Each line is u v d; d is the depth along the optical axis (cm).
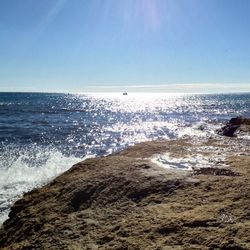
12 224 1129
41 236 930
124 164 1401
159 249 728
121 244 785
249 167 1308
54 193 1241
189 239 750
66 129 4772
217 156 1641
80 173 1396
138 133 4462
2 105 10594
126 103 15788
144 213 930
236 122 3653
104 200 1077
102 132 4569
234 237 728
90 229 900
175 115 7675
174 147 1961
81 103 14550
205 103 14962
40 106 10719
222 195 973
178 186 1091
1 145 3244
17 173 2062
